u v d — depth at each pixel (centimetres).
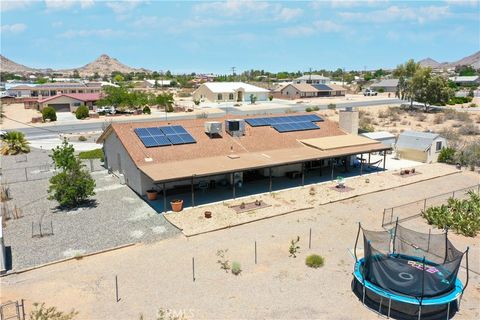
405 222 2692
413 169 3900
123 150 3388
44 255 2153
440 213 2692
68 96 9238
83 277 1939
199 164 3000
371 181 3584
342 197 3123
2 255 1953
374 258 1753
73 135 6166
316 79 15088
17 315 1609
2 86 16012
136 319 1614
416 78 8525
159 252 2195
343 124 4238
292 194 3177
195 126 3634
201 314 1647
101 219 2652
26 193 3244
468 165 4247
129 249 2236
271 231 2488
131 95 8738
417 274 1766
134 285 1861
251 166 2995
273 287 1853
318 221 2661
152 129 3438
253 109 8912
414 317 1639
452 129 6381
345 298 1772
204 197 3081
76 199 2892
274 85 17412
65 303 1722
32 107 9906
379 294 1661
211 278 1923
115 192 3222
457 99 10094
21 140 4928
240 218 2659
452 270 1698
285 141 3725
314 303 1730
